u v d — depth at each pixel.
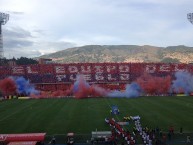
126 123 74.00
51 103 111.06
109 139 60.25
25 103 112.25
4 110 97.19
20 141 57.47
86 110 94.56
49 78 145.12
